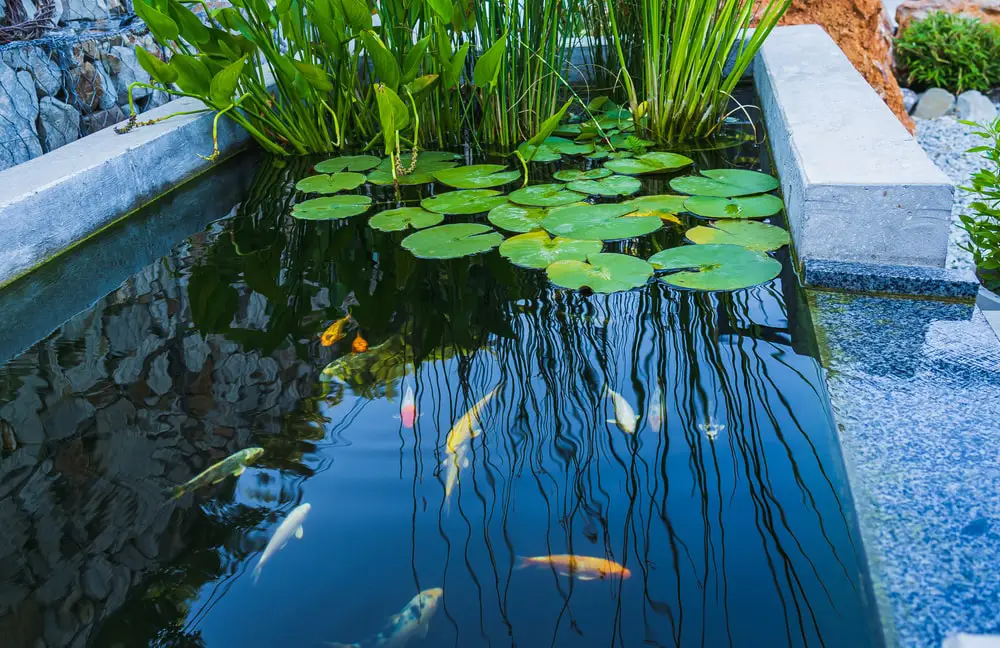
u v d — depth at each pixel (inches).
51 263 76.6
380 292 67.5
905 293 61.9
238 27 104.1
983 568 34.7
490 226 80.0
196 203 93.4
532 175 96.7
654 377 52.1
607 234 74.6
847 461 42.3
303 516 40.5
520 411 48.9
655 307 62.2
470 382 52.6
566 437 46.1
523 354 56.1
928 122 215.0
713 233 75.2
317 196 94.1
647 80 105.0
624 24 121.1
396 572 36.7
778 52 115.9
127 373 56.1
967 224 79.2
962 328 56.1
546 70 107.7
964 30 228.4
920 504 38.8
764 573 35.6
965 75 226.4
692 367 53.1
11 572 38.1
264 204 92.0
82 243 81.4
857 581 35.0
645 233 74.2
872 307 60.0
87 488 43.9
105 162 84.4
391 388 52.3
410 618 34.0
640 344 56.6
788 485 41.3
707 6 97.1
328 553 38.0
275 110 118.2
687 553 37.0
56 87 99.7
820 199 63.2
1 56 91.5
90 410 51.8
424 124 113.4
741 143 104.9
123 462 46.1
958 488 39.6
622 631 32.8
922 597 33.5
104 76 109.4
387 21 104.7
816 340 55.7
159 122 101.3
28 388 54.9
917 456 42.3
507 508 40.4
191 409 51.1
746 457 43.7
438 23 95.6
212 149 107.7
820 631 32.4
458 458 44.6
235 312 65.1
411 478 43.2
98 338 61.6
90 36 105.3
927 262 63.2
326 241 79.8
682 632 32.6
